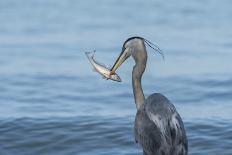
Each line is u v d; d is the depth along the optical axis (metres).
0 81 21.03
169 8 35.22
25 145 14.03
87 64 23.41
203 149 13.61
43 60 24.11
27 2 37.69
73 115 16.28
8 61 23.98
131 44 12.10
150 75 21.55
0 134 14.55
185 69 22.23
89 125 15.13
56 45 26.80
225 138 14.15
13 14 34.09
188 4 36.28
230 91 19.11
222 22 31.12
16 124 15.12
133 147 13.86
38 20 32.44
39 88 20.09
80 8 35.84
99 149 13.80
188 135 14.38
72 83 20.72
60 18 33.03
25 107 17.61
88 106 17.70
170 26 30.44
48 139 14.30
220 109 17.02
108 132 14.66
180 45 26.25
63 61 23.92
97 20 32.28
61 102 18.23
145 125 11.19
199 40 27.14
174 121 10.79
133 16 33.12
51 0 38.72
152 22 31.48
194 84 20.14
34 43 27.19
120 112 16.86
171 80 20.80
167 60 23.69
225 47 25.67
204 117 15.95
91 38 28.03
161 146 10.78
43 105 17.86
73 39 27.94
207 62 23.17
